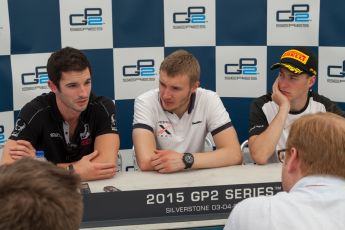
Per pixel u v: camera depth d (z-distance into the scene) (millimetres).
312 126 1196
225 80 3506
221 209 1740
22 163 784
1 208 700
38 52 3250
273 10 3391
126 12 3363
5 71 3188
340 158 1167
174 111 2445
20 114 2293
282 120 2387
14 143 2219
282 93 2496
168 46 3443
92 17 3322
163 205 1698
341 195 1146
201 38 3447
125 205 1673
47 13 3234
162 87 2295
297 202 1151
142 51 3428
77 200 768
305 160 1196
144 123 2400
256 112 2611
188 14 3414
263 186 1776
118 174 2049
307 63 2469
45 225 713
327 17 3328
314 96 2672
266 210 1157
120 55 3410
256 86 3500
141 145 2318
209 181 1886
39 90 3283
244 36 3443
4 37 3154
